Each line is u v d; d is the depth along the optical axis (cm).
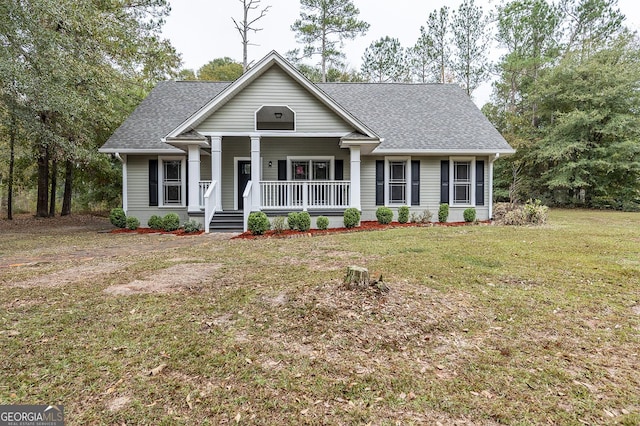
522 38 2597
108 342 318
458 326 352
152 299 425
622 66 2067
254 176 1151
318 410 232
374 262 601
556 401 240
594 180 2125
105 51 1348
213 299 425
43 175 1666
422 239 851
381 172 1364
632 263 592
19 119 989
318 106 1160
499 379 265
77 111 1046
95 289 466
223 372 273
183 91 1569
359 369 279
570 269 553
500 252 678
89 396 244
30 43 916
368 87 1675
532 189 2391
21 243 906
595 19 2480
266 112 1234
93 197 2080
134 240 963
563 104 2286
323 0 2575
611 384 259
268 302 412
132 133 1324
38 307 399
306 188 1174
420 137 1353
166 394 247
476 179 1370
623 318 372
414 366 283
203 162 1362
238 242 882
